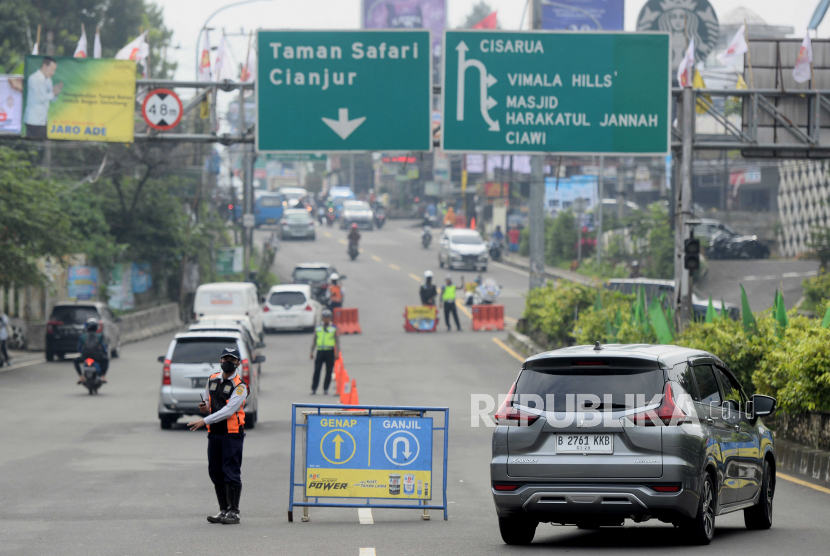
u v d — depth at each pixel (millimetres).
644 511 27312
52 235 101938
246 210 184750
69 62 76250
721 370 32938
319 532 32219
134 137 76688
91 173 151125
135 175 167125
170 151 155125
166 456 52969
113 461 50875
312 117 75562
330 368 82500
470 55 75875
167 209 158750
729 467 30453
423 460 34438
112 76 76438
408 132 75812
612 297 96562
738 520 36938
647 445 27328
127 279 150125
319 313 140250
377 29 75500
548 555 27578
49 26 158125
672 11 162875
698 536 28625
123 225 153625
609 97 76500
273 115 75500
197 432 63375
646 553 27750
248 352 66812
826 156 80688
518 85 76062
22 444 56750
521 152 76125
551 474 27797
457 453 55625
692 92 77812
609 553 27844
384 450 34438
